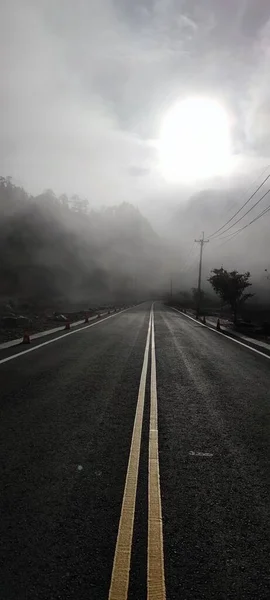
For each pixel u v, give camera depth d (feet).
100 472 14.78
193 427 20.47
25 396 25.95
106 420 21.21
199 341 63.98
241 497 13.14
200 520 11.64
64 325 91.56
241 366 40.22
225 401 25.94
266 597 8.62
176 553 10.04
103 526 11.15
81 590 8.69
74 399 25.43
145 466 15.43
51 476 14.37
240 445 18.01
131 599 8.47
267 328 87.56
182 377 33.68
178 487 13.75
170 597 8.55
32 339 60.95
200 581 9.05
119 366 38.04
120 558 9.75
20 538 10.53
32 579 9.00
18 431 19.25
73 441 18.01
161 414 22.70
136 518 11.62
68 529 10.98
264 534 11.00
